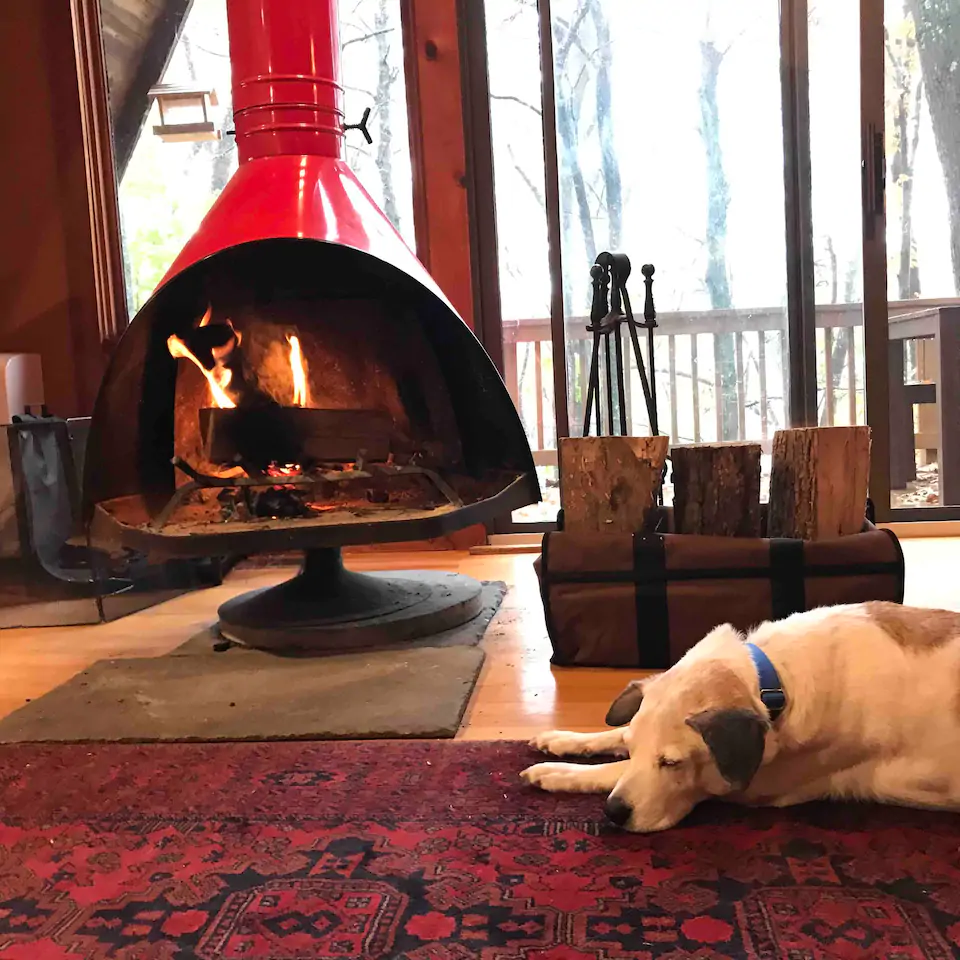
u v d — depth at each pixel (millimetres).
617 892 945
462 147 2902
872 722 1081
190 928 916
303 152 2068
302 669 1762
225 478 2035
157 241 3250
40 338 2918
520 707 1537
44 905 973
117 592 2357
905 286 3619
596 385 2236
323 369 2203
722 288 3568
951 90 3361
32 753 1409
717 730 988
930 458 4012
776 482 1780
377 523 1839
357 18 3246
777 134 3371
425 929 895
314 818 1146
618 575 1690
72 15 2805
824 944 843
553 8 3340
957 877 951
